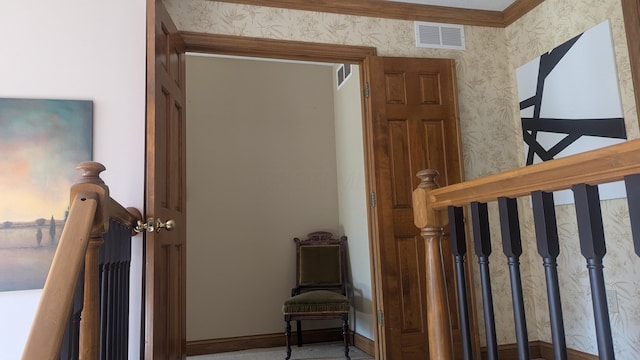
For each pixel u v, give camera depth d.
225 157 3.99
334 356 3.49
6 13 2.13
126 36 2.23
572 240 2.77
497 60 3.31
